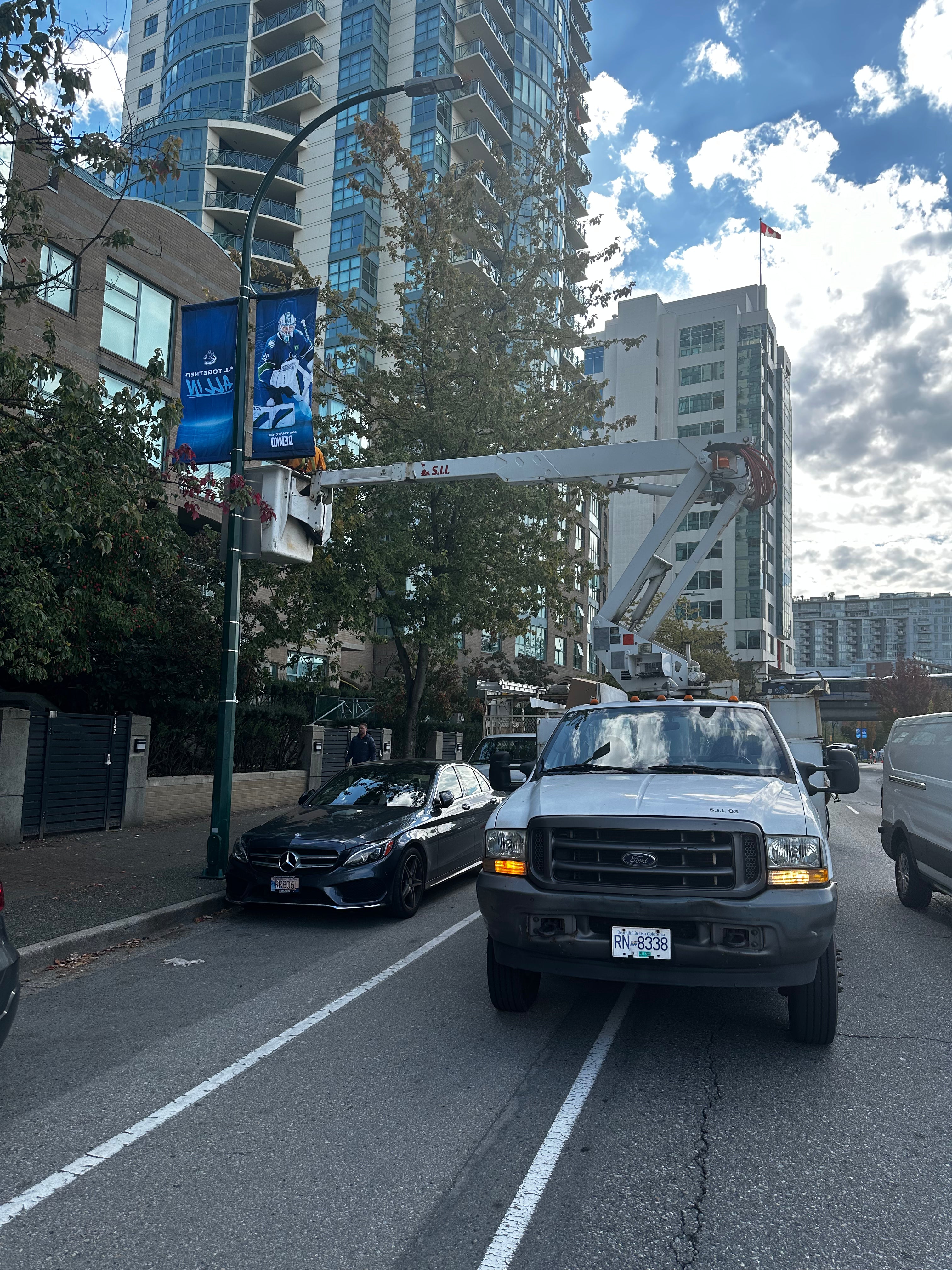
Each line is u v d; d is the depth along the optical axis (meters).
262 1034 4.77
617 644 12.29
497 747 13.34
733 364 81.06
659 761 5.44
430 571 16.53
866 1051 4.54
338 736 18.95
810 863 4.25
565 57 60.06
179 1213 2.95
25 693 13.81
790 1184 3.16
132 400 8.77
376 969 6.15
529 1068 4.27
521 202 18.42
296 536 9.75
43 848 10.70
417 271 16.70
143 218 21.16
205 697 16.02
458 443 15.83
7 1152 3.41
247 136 48.16
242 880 7.75
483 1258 2.69
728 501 12.12
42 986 5.77
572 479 12.46
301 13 50.19
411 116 48.28
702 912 4.14
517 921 4.44
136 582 10.60
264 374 9.67
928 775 8.24
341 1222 2.89
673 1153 3.38
